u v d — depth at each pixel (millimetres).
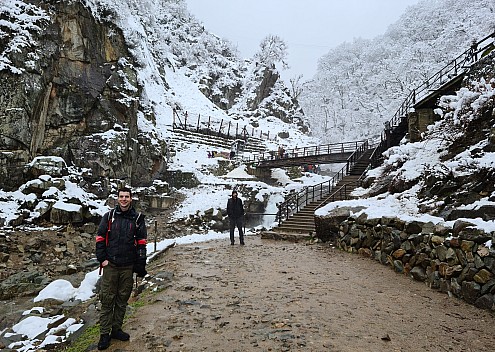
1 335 6117
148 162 25969
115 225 4547
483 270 5801
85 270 12492
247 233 17672
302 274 8000
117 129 22734
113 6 25500
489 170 8594
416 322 5156
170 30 68062
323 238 12523
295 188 29875
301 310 5551
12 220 14672
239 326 4906
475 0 59344
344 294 6469
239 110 66062
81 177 19688
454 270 6367
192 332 4715
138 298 6547
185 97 53188
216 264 9141
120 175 22094
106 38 24422
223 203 23641
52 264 12867
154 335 4633
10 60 17391
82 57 21875
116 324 4531
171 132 37531
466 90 12172
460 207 8172
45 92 19094
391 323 5102
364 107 79250
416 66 57531
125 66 25188
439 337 4652
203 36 76000
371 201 12305
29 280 10750
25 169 17062
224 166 33094
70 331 5520
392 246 8617
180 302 5934
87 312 6176
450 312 5578
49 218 15781
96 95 22141
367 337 4586
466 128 11422
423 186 11062
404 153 14438
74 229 15789
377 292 6629
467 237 6215
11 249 13047
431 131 14289
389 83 69375
